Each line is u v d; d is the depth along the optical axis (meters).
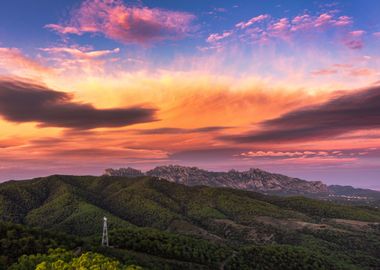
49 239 156.50
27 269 115.56
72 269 104.81
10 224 162.25
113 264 110.62
